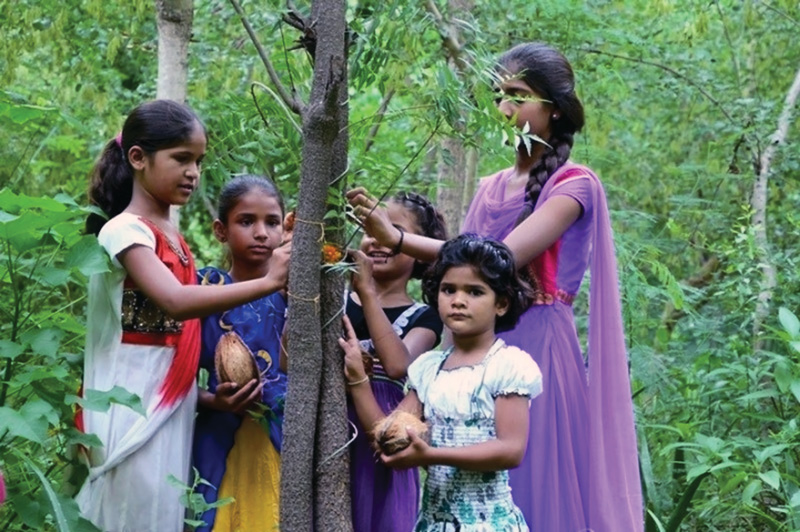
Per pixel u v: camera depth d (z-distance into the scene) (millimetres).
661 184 8852
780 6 8438
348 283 4266
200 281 4328
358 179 3936
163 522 4004
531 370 3695
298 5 4602
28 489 4355
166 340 4055
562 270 4195
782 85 8688
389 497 4098
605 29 7547
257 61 7605
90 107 8055
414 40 3863
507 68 4176
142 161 4062
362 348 3854
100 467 3984
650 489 5180
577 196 4113
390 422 3570
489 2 7074
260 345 4234
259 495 4137
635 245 6844
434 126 3809
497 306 3803
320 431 3643
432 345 4219
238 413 4137
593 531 4102
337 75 3453
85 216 4379
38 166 7449
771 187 8117
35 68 8195
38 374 3992
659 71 8555
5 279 4410
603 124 7973
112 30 7375
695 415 5969
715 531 5492
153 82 7867
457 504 3709
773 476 4852
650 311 7930
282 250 3811
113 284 4016
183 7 5922
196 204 8180
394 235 3842
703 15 7590
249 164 4465
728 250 6520
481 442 3660
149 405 4004
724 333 6551
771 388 6023
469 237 3779
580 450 4168
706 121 8984
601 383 4207
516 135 3822
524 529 3791
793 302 6371
